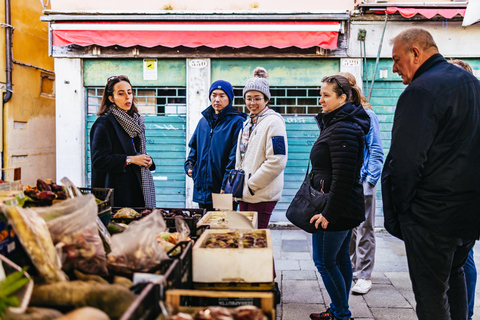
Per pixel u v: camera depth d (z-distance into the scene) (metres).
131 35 7.00
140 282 1.51
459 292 2.77
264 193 3.83
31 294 1.40
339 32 7.14
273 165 3.71
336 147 2.96
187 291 1.49
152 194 3.79
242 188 3.78
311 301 4.11
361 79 7.26
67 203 1.77
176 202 7.68
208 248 2.01
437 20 7.10
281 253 5.88
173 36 6.98
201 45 6.98
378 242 6.47
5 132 8.62
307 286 4.53
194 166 4.48
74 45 7.37
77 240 1.73
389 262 5.38
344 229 3.08
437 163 2.46
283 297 4.23
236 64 7.38
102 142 3.62
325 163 3.11
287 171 7.52
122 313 1.36
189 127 7.48
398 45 2.70
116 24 6.96
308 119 7.44
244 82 7.39
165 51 7.33
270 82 7.37
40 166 9.83
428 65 2.62
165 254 1.88
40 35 9.81
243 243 2.14
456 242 2.48
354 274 4.68
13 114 8.81
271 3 7.40
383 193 2.69
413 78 2.71
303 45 6.86
